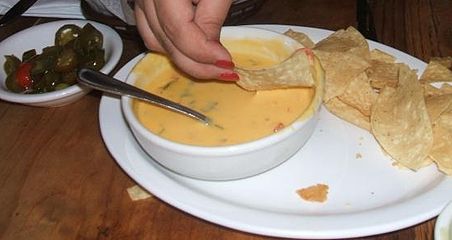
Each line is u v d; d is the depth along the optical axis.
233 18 0.48
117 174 0.37
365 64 0.39
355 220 0.30
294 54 0.37
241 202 0.33
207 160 0.33
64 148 0.39
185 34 0.32
